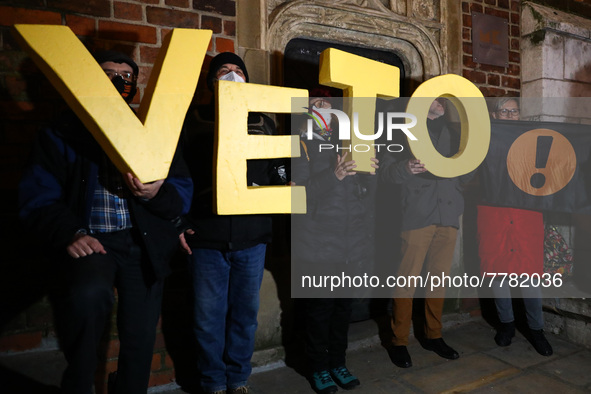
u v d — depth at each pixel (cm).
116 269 161
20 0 196
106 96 152
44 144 155
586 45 362
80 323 144
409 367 254
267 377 244
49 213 147
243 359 216
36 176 152
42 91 202
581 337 285
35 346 205
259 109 196
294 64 283
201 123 209
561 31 343
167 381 231
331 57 210
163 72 165
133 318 165
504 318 284
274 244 260
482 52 331
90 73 152
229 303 216
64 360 205
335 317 233
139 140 155
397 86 236
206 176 203
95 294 144
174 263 233
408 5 301
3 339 199
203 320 206
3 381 191
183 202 175
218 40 239
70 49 151
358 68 221
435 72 312
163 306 230
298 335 275
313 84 290
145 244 160
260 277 215
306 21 266
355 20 281
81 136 157
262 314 256
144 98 174
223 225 200
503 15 342
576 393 226
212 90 216
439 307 271
